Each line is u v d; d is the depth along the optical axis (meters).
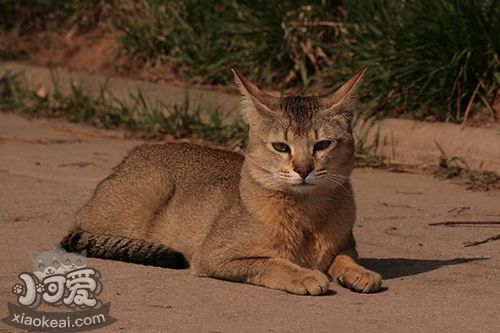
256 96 13.74
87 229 15.85
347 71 23.95
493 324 11.63
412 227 16.69
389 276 13.80
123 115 25.94
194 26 27.58
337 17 25.44
